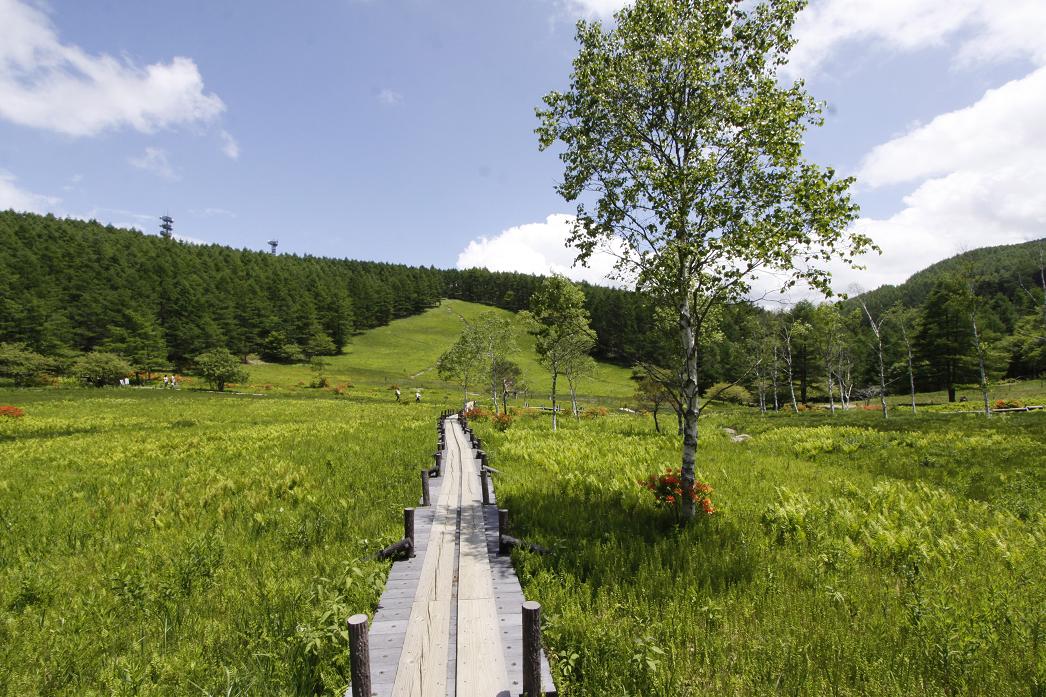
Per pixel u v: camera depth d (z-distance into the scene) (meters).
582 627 5.51
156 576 7.34
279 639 5.24
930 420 30.84
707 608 5.98
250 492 12.94
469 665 4.78
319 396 66.56
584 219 10.48
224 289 123.31
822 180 8.06
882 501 11.98
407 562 7.71
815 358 60.94
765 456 20.09
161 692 4.46
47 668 4.98
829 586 6.57
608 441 24.00
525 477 15.03
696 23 9.48
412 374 100.69
